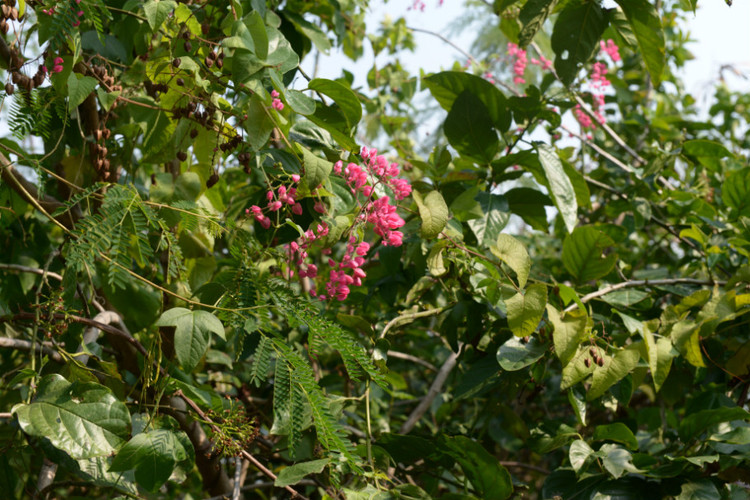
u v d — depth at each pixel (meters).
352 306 2.34
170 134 1.56
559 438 1.73
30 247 2.11
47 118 1.38
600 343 1.64
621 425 1.70
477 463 1.65
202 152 1.59
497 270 1.74
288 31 2.11
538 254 4.09
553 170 1.90
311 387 1.27
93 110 1.64
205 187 1.71
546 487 1.74
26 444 1.38
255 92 1.27
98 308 1.78
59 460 1.21
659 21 1.86
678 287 2.13
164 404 1.53
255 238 1.47
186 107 1.49
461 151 2.05
